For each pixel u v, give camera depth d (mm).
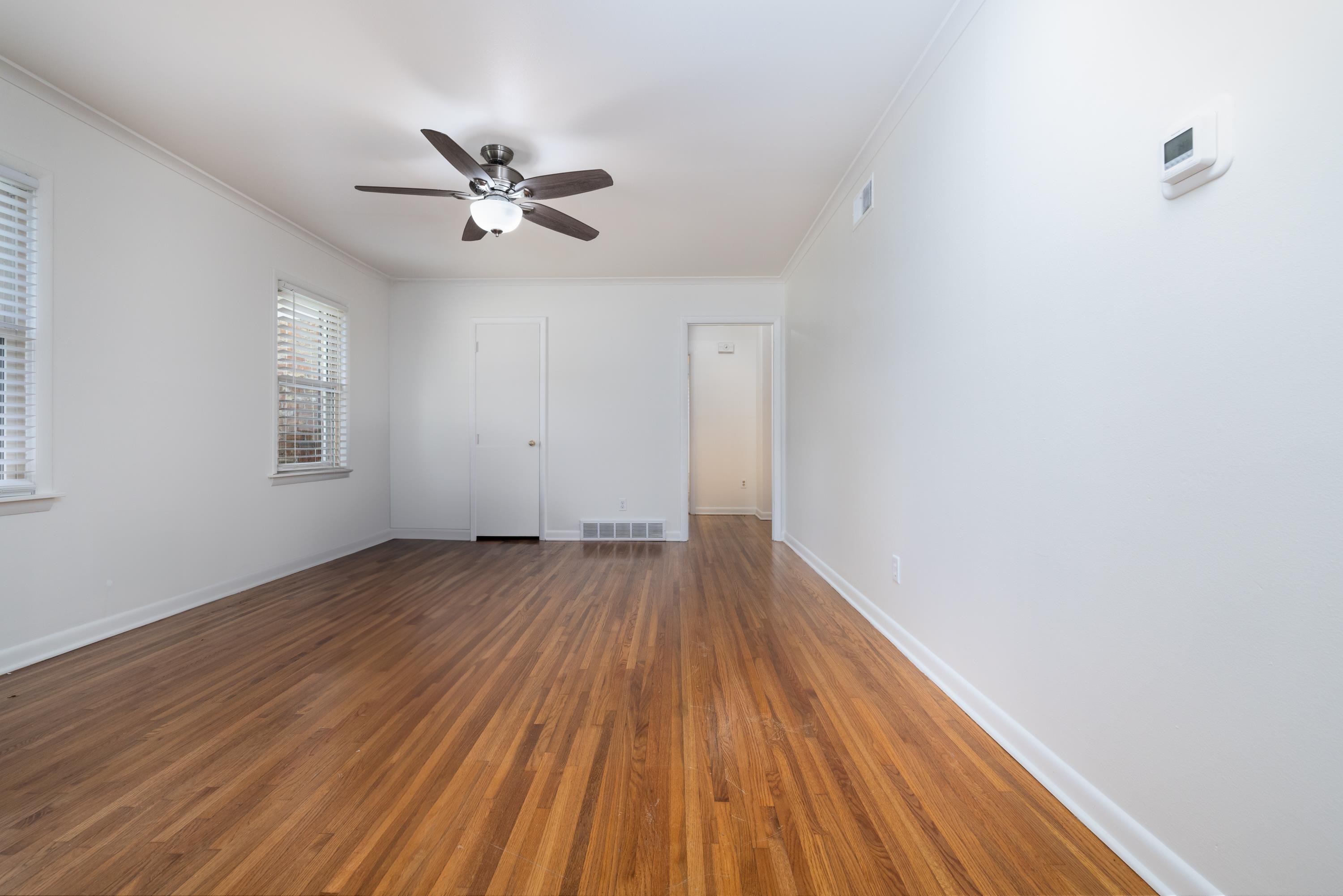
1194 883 1102
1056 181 1536
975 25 1938
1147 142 1232
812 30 2119
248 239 3605
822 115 2678
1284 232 949
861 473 3104
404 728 1854
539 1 1974
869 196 2957
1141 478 1248
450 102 2570
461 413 5473
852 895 1171
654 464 5465
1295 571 932
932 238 2254
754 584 3766
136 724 1867
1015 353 1710
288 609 3186
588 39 2166
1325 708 885
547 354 5457
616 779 1573
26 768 1604
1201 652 1101
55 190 2490
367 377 5055
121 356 2795
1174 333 1169
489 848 1306
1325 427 888
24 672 2287
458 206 3699
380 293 5258
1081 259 1439
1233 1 1037
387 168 3182
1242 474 1022
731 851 1298
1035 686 1602
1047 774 1535
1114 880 1211
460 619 3006
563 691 2139
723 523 6551
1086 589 1413
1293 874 930
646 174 3260
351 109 2623
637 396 5457
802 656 2486
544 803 1467
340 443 4699
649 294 5453
